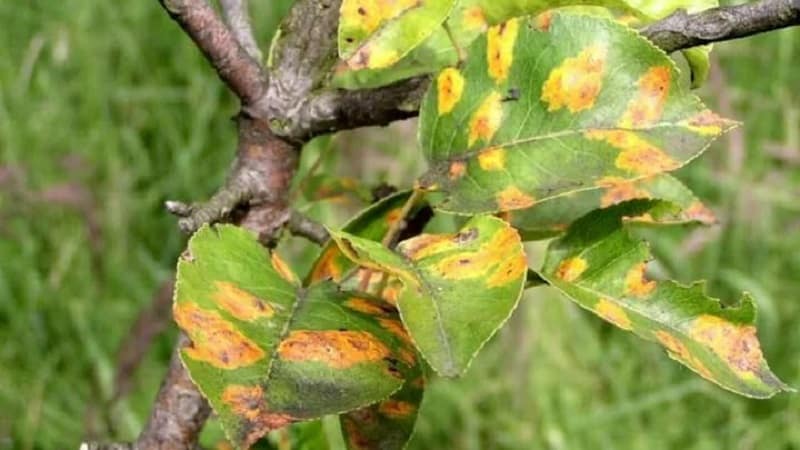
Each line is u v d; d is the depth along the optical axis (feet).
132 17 4.19
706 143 1.03
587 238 1.13
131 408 3.35
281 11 3.80
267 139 1.22
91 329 3.68
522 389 3.63
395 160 3.18
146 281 3.82
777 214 3.94
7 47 4.21
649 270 3.40
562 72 1.07
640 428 3.71
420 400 1.10
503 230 1.01
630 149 1.04
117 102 4.10
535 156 1.07
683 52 1.18
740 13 1.03
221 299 1.01
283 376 0.96
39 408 3.52
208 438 1.59
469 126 1.10
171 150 4.08
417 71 1.25
